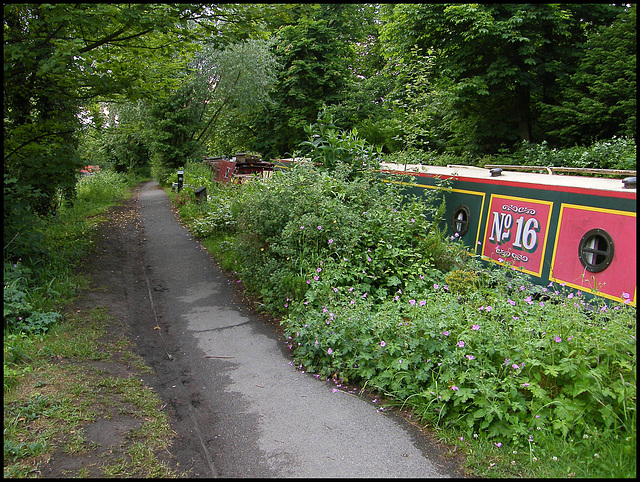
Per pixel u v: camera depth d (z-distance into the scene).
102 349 5.14
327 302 5.32
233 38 8.17
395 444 3.46
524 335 3.87
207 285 7.80
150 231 12.61
